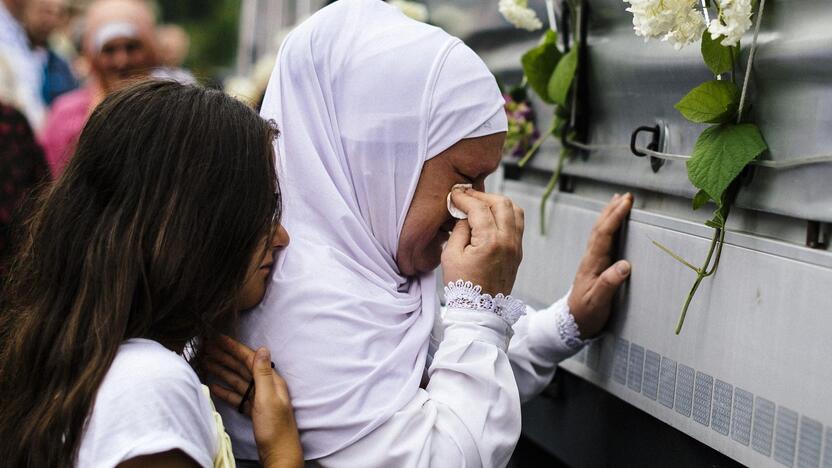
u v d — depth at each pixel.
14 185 3.09
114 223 1.30
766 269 1.34
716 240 1.44
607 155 1.83
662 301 1.59
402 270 1.64
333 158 1.56
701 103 1.39
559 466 2.10
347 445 1.42
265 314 1.49
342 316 1.46
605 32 1.81
